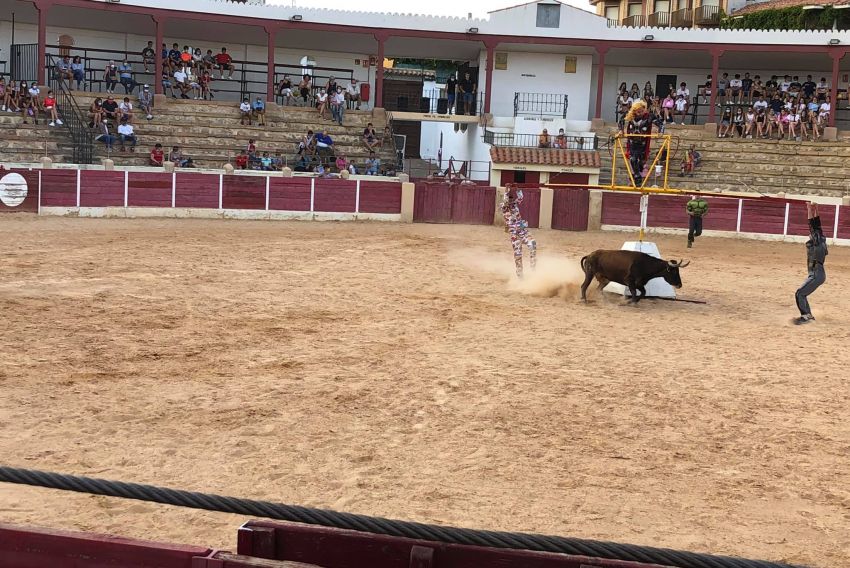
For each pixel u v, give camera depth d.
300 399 8.22
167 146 31.25
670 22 58.22
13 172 25.05
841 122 38.38
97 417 7.44
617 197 29.47
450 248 21.86
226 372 9.05
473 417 7.89
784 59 38.22
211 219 27.34
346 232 24.98
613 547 2.66
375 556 2.96
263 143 32.56
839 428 7.97
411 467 6.61
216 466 6.46
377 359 9.87
